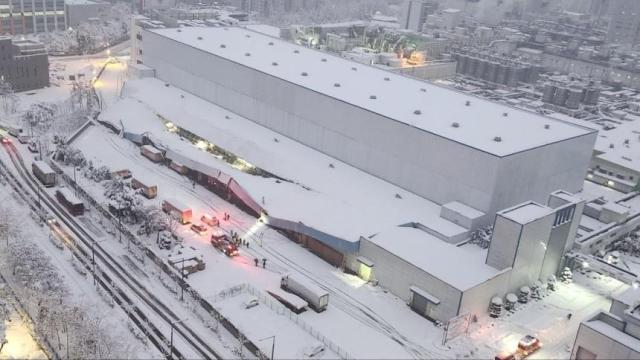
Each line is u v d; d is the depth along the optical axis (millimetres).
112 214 119000
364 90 146500
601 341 81812
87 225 116688
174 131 160250
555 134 129000
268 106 153875
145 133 153250
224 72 164875
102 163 142500
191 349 84188
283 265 106688
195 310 92188
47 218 117812
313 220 111938
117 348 79375
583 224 126812
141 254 106500
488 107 144125
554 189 129375
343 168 135250
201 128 153250
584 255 111875
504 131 127312
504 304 99375
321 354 83875
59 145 146125
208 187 136125
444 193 120500
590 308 101750
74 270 100375
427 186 123125
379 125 128375
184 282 97062
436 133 120125
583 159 135000
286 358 82000
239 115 164125
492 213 115000
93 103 179250
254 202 120375
